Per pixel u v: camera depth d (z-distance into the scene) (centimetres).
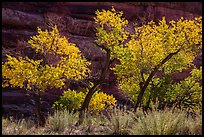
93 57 2441
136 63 1572
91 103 1630
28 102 2130
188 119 770
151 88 1695
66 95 1630
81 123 984
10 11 2433
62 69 1349
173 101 1727
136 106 1512
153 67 1591
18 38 2402
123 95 2359
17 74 1295
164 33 1603
